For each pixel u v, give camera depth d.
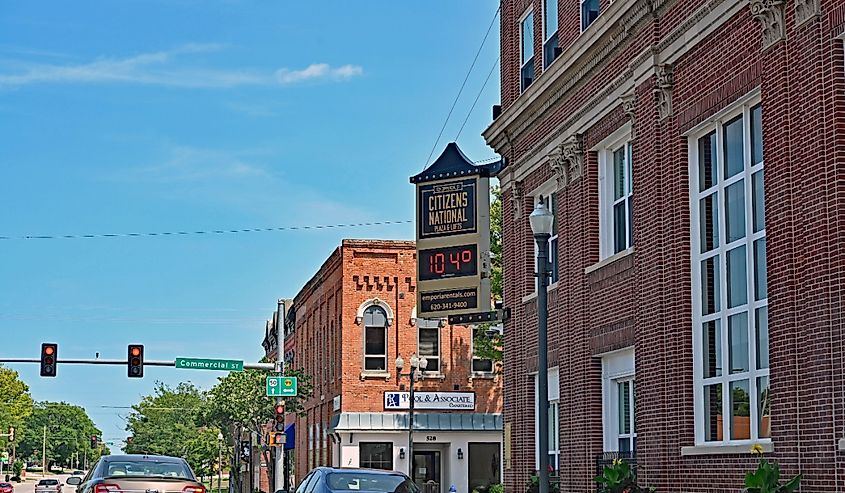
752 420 17.56
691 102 19.52
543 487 18.50
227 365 46.31
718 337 18.89
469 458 50.91
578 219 24.45
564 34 25.61
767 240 16.84
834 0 15.49
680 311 19.64
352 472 21.61
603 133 23.33
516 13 29.28
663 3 20.17
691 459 19.02
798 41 16.28
